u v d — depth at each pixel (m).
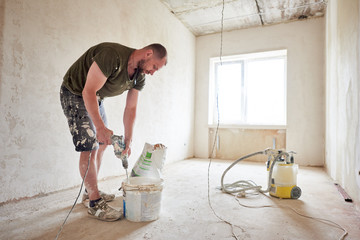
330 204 1.72
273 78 4.13
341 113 2.18
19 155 1.67
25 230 1.25
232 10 3.58
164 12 3.46
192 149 4.40
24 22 1.69
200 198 1.84
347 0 1.94
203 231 1.26
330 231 1.27
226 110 4.39
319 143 3.63
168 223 1.35
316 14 3.64
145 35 3.02
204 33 4.41
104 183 2.28
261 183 2.38
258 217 1.46
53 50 1.90
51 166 1.89
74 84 1.40
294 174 1.86
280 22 3.91
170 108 3.62
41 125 1.82
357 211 1.58
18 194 1.67
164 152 1.89
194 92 4.45
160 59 1.40
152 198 1.38
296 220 1.42
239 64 4.33
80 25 2.13
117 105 2.55
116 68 1.34
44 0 1.83
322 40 3.67
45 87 1.84
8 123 1.61
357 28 1.65
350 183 1.84
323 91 3.57
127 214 1.39
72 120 1.41
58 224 1.32
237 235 1.21
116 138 1.29
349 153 1.88
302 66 3.77
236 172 2.95
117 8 2.56
